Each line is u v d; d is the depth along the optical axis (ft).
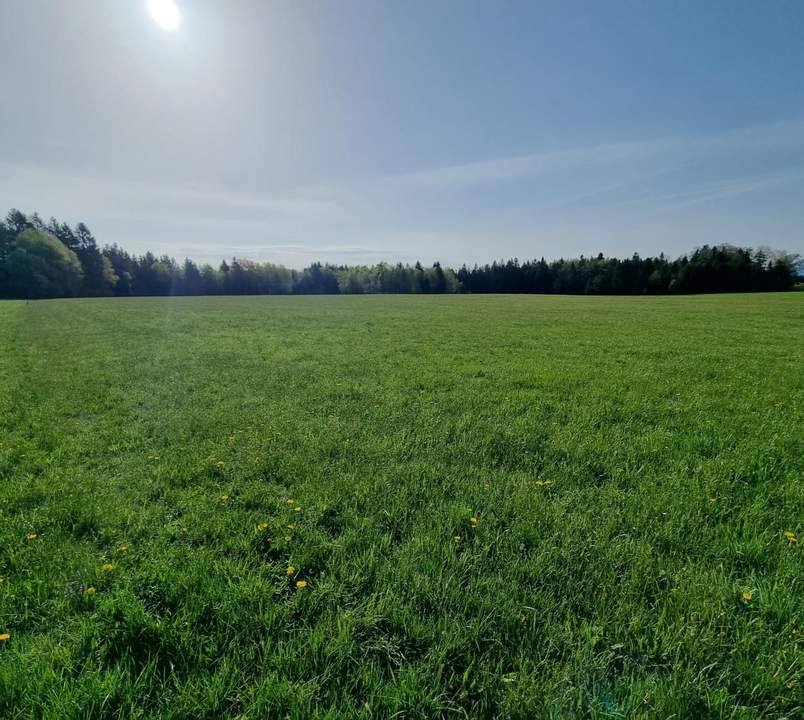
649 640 7.97
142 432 20.17
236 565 10.00
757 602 8.75
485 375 33.17
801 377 32.04
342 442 18.19
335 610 8.70
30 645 7.73
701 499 12.98
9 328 70.69
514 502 12.86
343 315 105.50
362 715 6.52
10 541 10.96
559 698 6.78
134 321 84.17
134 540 11.23
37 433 19.98
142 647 7.72
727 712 6.54
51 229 327.47
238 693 6.92
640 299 201.67
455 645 7.75
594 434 19.25
